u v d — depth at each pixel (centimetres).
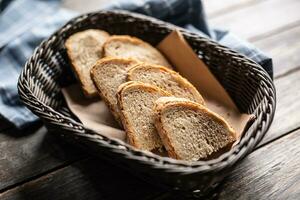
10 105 71
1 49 80
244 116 62
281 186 57
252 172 59
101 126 64
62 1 93
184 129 57
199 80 68
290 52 79
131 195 57
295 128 64
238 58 64
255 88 62
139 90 61
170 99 59
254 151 61
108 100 65
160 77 66
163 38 74
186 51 69
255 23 87
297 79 72
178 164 50
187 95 64
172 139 56
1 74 76
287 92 70
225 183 58
